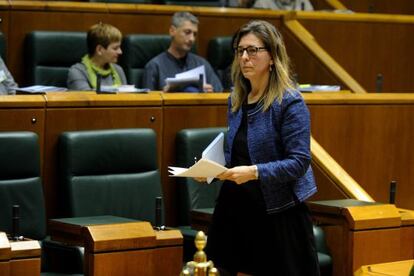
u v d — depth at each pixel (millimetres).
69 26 12742
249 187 6859
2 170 8141
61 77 12203
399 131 11000
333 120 10508
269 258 6875
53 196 8773
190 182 9305
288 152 6695
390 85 14805
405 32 14836
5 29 12289
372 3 17844
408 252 8461
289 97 6734
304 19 13953
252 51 6770
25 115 8609
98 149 8688
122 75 11922
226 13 13680
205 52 13648
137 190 8867
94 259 7102
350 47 14398
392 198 8656
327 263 9117
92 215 8570
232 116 7020
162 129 9438
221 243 7062
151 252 7391
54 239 7695
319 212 8469
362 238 8180
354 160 10703
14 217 7086
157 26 13352
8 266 6668
